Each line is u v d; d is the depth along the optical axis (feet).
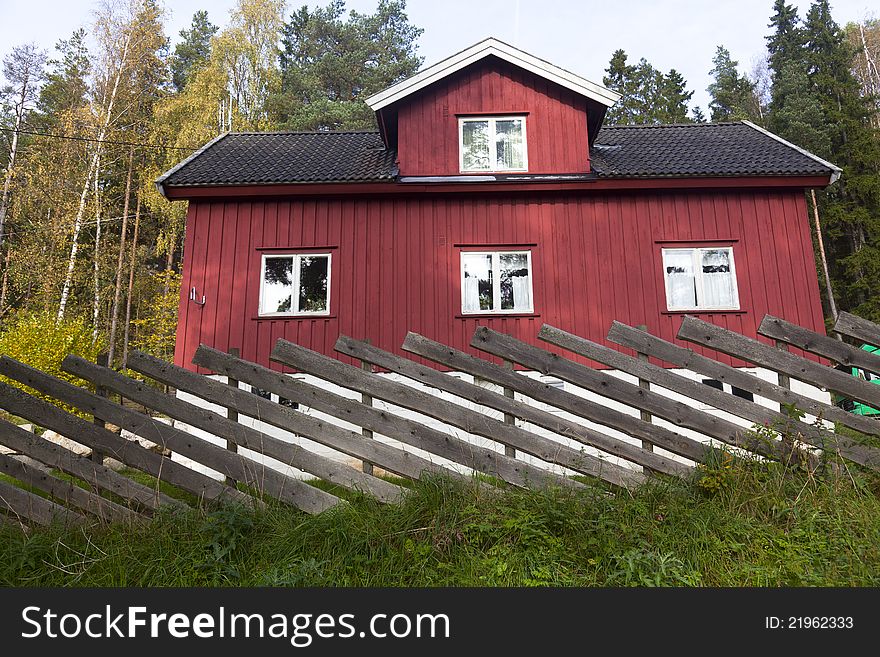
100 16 82.07
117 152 80.64
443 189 34.32
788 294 32.89
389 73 107.04
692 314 32.86
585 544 11.14
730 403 13.71
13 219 79.92
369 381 13.82
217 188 34.22
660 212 34.27
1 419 13.19
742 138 41.63
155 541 11.73
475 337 14.07
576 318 32.96
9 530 12.30
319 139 44.45
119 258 74.18
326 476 13.26
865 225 87.35
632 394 13.78
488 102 37.60
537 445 13.46
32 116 93.97
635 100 138.51
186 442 13.32
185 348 32.63
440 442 13.42
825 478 12.75
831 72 109.29
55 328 51.67
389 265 34.01
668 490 12.61
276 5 94.73
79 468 13.08
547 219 34.53
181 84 111.55
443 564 10.98
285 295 34.06
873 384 13.57
